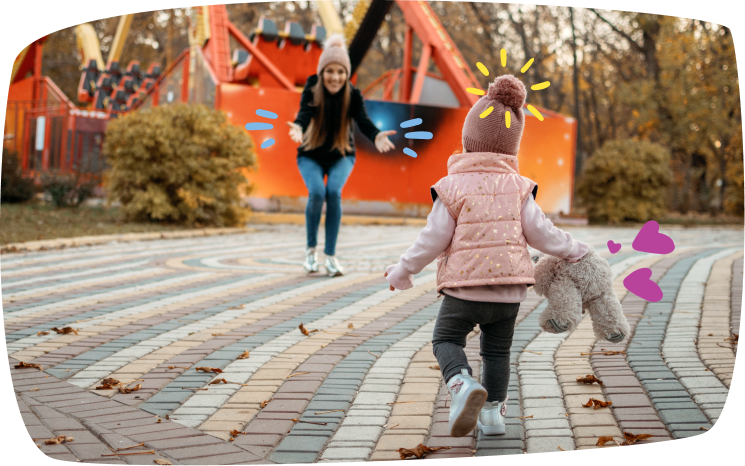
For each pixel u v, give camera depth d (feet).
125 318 15.94
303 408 9.44
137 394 10.07
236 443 8.11
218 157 45.44
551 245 8.46
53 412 9.21
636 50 109.50
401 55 127.65
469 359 11.94
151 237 38.75
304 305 17.88
